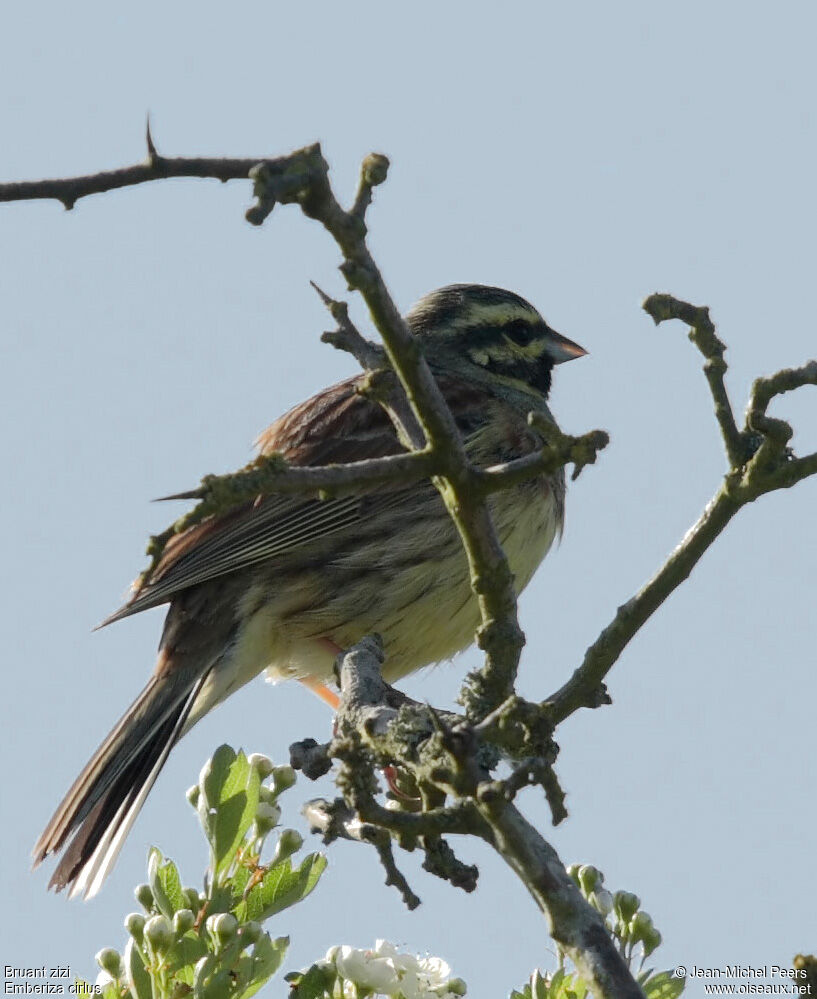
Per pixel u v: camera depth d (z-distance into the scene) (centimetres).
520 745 574
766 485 745
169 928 684
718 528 766
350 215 578
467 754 532
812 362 732
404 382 610
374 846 639
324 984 683
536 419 620
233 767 725
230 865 715
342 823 737
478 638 671
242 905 713
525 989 698
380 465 600
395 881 638
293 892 718
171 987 691
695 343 743
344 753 569
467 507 639
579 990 691
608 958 529
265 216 548
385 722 680
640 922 697
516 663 675
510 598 667
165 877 712
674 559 776
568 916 537
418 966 689
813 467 746
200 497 536
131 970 691
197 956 692
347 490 593
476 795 532
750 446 757
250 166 562
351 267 579
